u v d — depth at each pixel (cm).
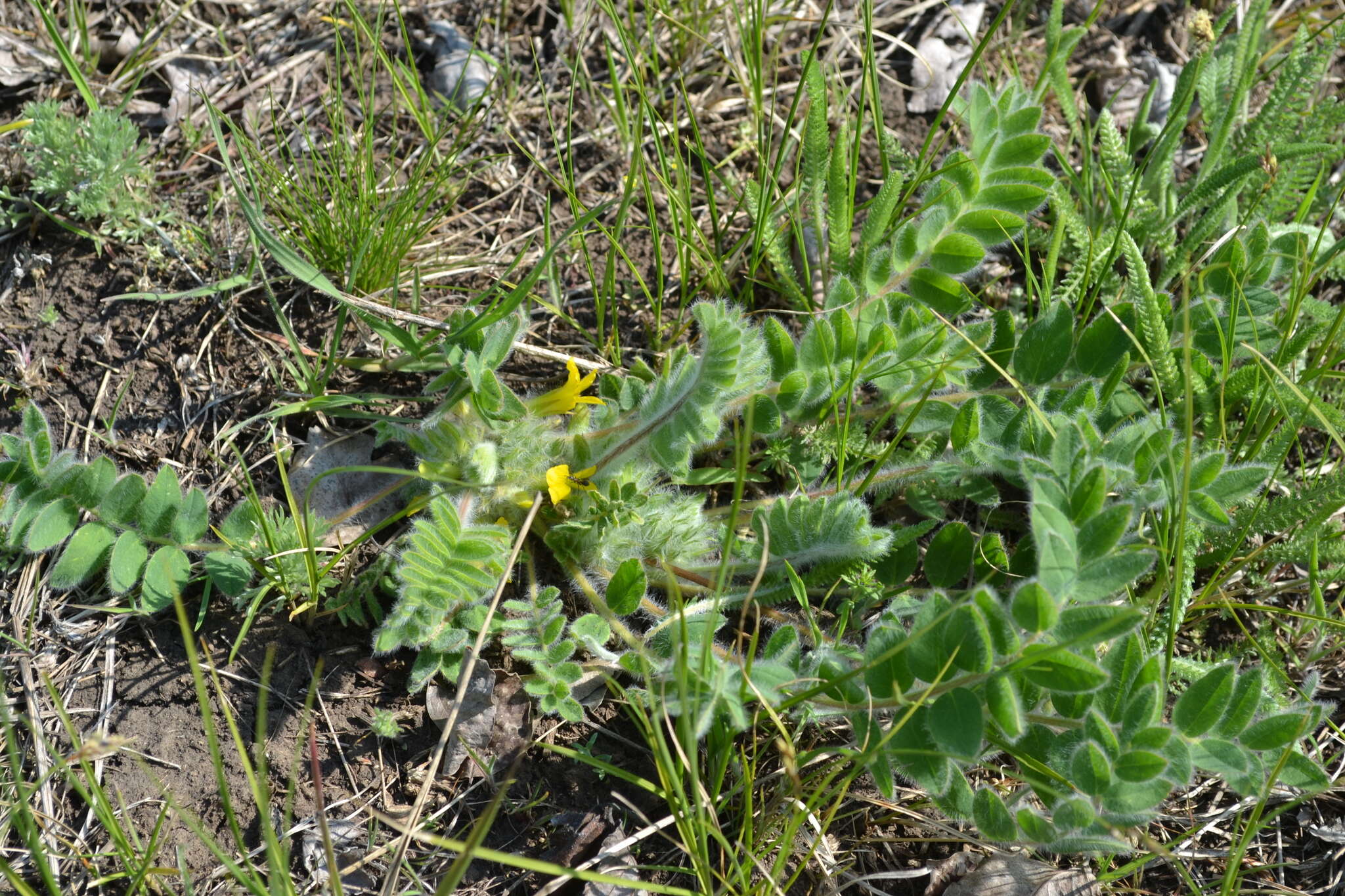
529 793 91
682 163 104
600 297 102
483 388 91
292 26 107
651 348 101
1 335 97
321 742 91
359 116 105
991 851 91
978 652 84
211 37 106
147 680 92
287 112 105
